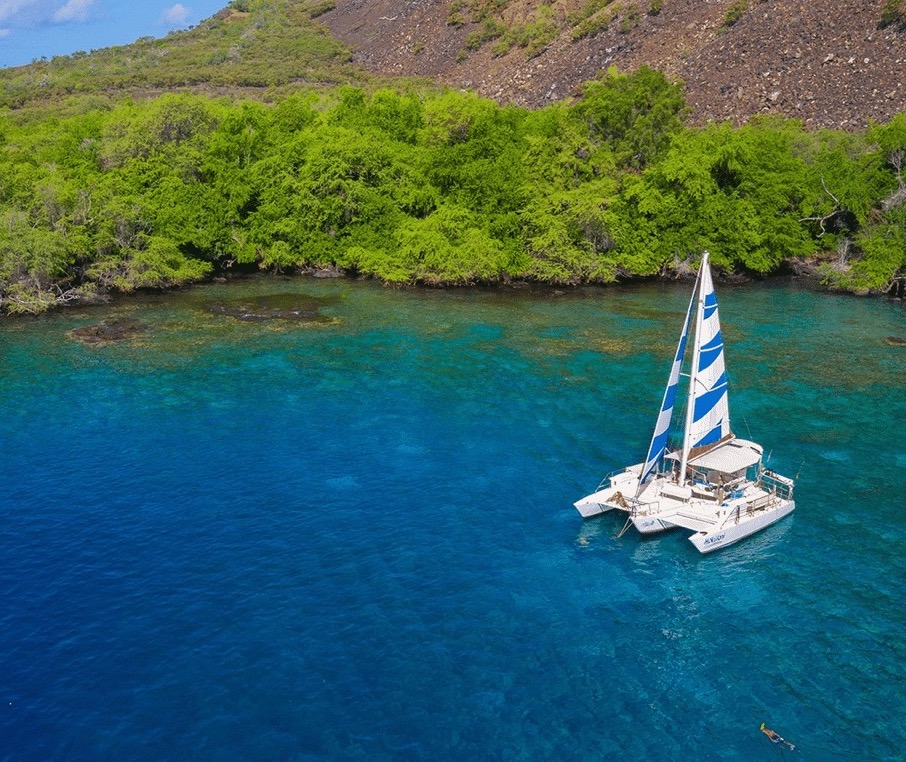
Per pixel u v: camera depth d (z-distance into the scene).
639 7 142.62
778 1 122.12
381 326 69.75
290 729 26.09
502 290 82.81
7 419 49.34
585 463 44.47
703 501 38.91
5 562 34.59
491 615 31.89
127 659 29.00
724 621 31.83
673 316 73.00
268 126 93.94
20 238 72.88
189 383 55.91
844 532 38.03
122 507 39.28
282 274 89.56
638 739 26.02
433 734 26.03
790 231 87.62
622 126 90.19
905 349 63.34
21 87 179.88
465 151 86.75
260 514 38.88
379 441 46.91
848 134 96.31
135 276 77.94
